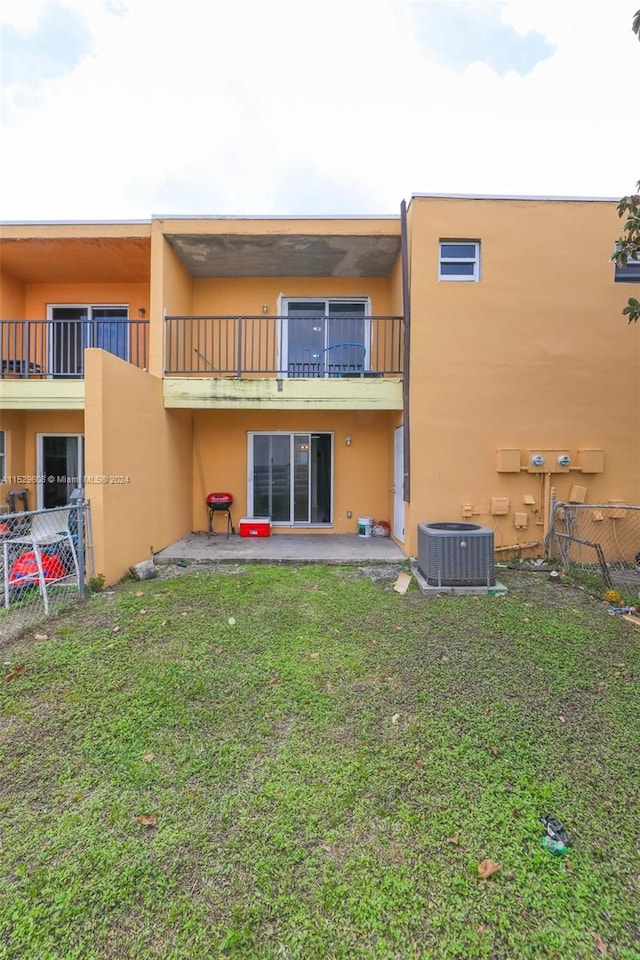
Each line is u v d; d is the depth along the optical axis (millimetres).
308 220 7359
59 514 6613
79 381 7328
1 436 8344
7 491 8406
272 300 9062
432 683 3270
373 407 7480
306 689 3170
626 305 7074
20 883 1721
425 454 7016
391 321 8656
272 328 9031
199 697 3057
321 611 4750
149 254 7996
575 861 1819
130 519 6238
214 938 1523
